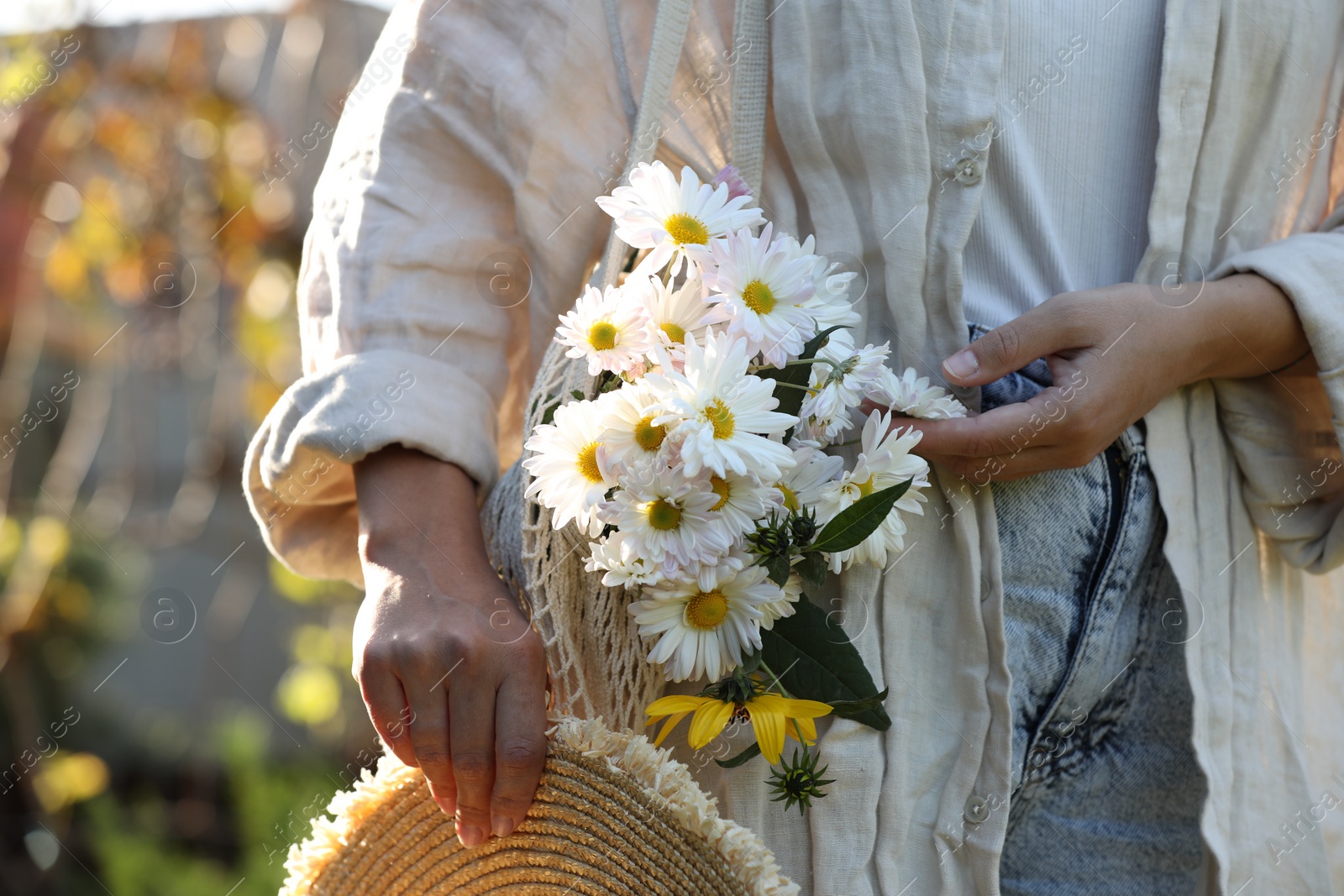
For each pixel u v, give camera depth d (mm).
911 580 914
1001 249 962
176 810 3553
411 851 908
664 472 798
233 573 3799
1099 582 938
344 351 994
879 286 936
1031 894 977
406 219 999
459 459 957
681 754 911
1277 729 1006
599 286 941
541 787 865
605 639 904
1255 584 1025
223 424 3596
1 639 3334
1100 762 962
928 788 905
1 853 3293
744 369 815
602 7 981
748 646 837
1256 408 1014
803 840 884
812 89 932
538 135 975
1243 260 987
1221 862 934
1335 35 1030
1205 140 984
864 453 857
